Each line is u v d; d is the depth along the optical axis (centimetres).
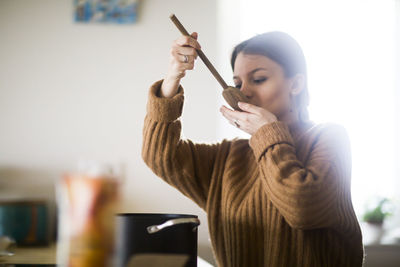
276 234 103
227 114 109
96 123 290
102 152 289
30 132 287
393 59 329
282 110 118
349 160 111
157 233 71
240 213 107
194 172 118
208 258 282
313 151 107
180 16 297
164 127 109
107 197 61
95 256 61
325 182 99
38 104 289
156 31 295
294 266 103
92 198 61
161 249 71
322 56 321
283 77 116
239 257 106
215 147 123
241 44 123
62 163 287
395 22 330
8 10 291
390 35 329
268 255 104
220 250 114
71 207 61
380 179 325
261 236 105
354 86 324
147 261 70
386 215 287
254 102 117
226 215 109
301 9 317
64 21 293
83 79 292
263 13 310
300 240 102
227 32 304
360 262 114
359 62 324
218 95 295
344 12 323
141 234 71
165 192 287
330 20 321
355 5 324
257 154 102
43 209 218
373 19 327
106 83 292
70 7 294
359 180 324
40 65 291
